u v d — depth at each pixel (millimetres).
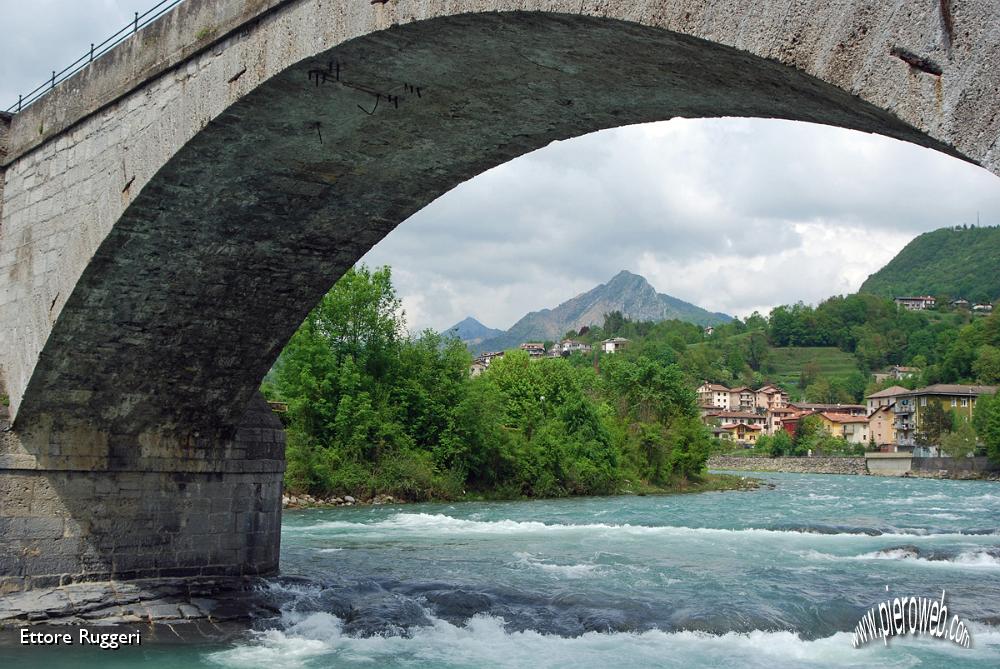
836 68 6730
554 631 16500
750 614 17422
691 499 58094
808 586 20734
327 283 17438
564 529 34812
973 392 139750
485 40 10195
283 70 11547
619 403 78250
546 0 8867
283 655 14836
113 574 17766
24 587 16781
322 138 13336
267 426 20281
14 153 17422
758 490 72375
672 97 10555
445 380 55688
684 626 16703
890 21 6430
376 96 12180
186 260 15500
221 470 19391
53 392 16781
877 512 45125
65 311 15578
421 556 25891
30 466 16891
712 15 7559
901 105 6359
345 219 15727
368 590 19391
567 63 10445
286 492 47312
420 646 15492
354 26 10625
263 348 18203
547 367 69500
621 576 22156
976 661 14773
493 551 27406
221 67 12578
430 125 13070
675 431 75438
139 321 16250
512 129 13141
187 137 13117
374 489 50125
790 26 7016
